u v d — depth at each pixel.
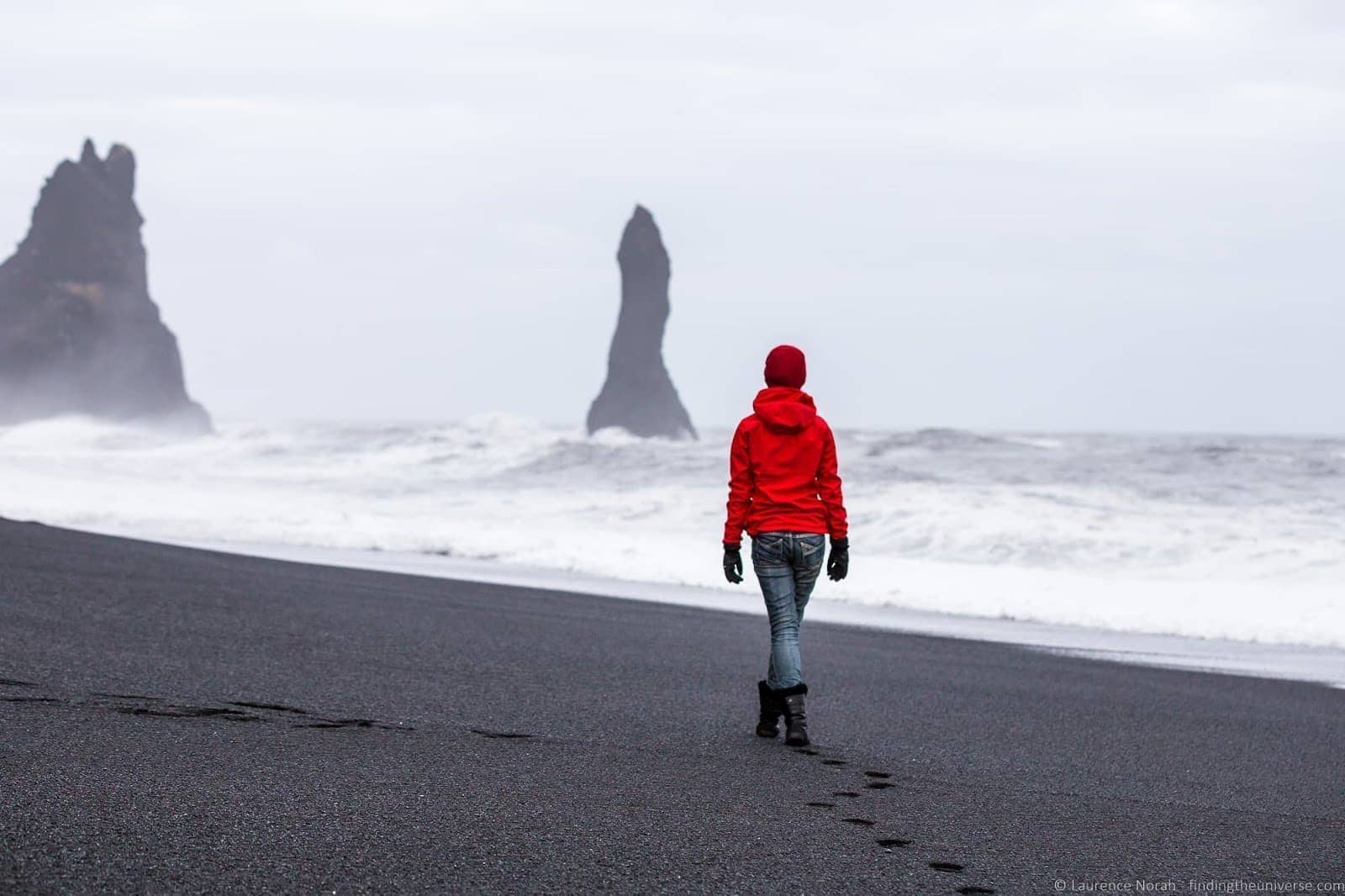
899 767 7.56
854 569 22.77
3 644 9.81
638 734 8.12
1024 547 26.53
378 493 41.75
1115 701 11.02
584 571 22.61
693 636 13.96
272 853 4.62
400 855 4.73
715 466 47.28
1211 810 6.80
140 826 4.83
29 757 5.93
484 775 6.36
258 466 57.72
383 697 8.84
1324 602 19.03
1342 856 5.79
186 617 12.32
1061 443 69.69
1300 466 46.62
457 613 14.77
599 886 4.54
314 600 14.77
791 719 8.09
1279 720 10.37
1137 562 24.89
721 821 5.68
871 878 4.92
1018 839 5.77
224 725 7.27
